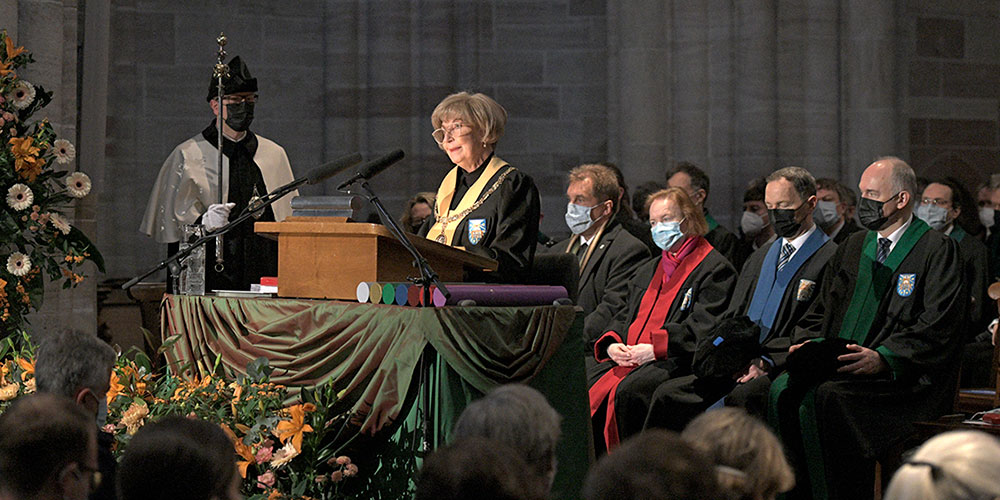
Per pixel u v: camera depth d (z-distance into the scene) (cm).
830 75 1182
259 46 1232
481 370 447
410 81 1212
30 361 484
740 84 1188
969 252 896
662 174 1199
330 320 480
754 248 1053
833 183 897
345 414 473
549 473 297
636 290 746
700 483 200
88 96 827
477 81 1255
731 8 1190
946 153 1261
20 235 594
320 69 1245
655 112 1197
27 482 263
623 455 206
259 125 1230
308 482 467
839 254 679
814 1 1180
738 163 1191
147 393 484
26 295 604
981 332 873
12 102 604
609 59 1235
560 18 1278
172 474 254
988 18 1271
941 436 234
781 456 261
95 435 282
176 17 1212
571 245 814
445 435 445
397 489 459
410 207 1002
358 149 1223
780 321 693
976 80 1267
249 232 835
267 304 511
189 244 580
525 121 1275
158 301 1005
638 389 679
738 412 270
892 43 1184
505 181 599
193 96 1215
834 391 609
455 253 520
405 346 448
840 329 661
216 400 489
